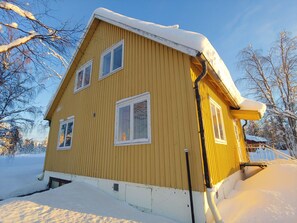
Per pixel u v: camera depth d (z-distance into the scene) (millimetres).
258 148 10836
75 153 7184
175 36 4258
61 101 9539
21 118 13047
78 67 9055
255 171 8289
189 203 3512
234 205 3842
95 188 5629
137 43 5918
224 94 6332
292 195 3766
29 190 7398
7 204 4059
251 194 4039
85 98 7637
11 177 8898
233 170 6336
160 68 4891
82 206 4125
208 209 3430
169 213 3738
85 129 7059
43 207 3902
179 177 3787
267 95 18625
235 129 8820
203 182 3455
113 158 5398
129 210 4168
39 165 15516
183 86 4254
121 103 5758
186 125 3965
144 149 4609
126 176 4840
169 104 4406
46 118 10078
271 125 19625
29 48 4594
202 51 3758
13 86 10289
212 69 4359
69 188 5367
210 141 4430
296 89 17312
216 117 5535
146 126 4801
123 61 6246
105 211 3938
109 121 6020
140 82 5340
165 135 4270
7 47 3996
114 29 7316
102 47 7711
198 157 3611
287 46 18156
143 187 4363
